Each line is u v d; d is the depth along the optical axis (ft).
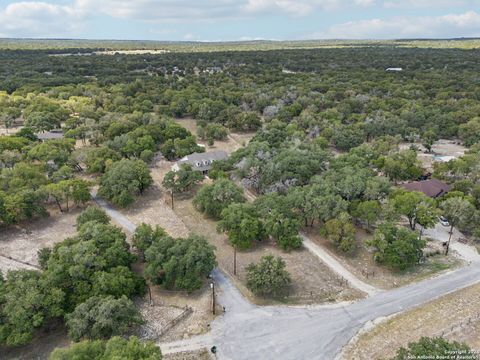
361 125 414.82
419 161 323.57
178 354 140.87
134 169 282.36
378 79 643.45
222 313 163.22
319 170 283.38
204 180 314.96
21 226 242.78
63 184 258.57
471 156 307.99
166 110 485.56
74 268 160.45
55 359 116.26
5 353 143.84
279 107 485.97
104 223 218.59
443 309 163.12
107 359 115.34
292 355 139.85
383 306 166.61
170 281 176.65
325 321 157.48
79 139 401.08
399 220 244.22
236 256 210.79
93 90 547.49
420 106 472.85
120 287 161.79
